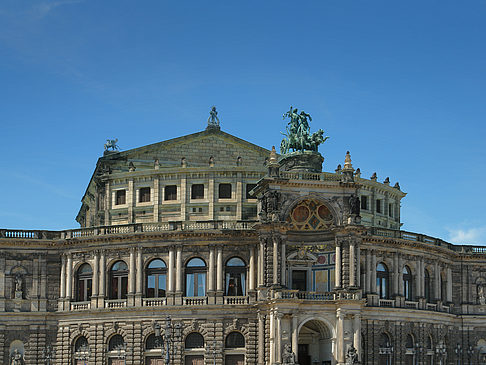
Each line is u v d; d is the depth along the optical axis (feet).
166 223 366.22
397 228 438.81
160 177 397.19
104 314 361.71
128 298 360.69
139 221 396.37
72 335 365.81
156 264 364.79
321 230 349.61
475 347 411.34
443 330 399.03
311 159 358.23
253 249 357.82
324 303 329.52
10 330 367.66
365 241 370.53
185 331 352.28
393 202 437.58
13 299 370.32
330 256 347.15
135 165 410.11
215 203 390.63
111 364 359.25
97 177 407.03
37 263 376.07
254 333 349.20
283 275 334.44
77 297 372.99
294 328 323.37
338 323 328.70
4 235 373.81
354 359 323.16
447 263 411.34
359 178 406.62
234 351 350.84
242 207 390.01
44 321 371.76
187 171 393.70
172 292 357.41
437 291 397.80
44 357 368.48
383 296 376.07
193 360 352.08
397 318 372.38
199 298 355.97
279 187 340.39
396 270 378.53
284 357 318.45
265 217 338.75
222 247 359.87
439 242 404.16
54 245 377.09
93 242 369.91
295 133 366.43
